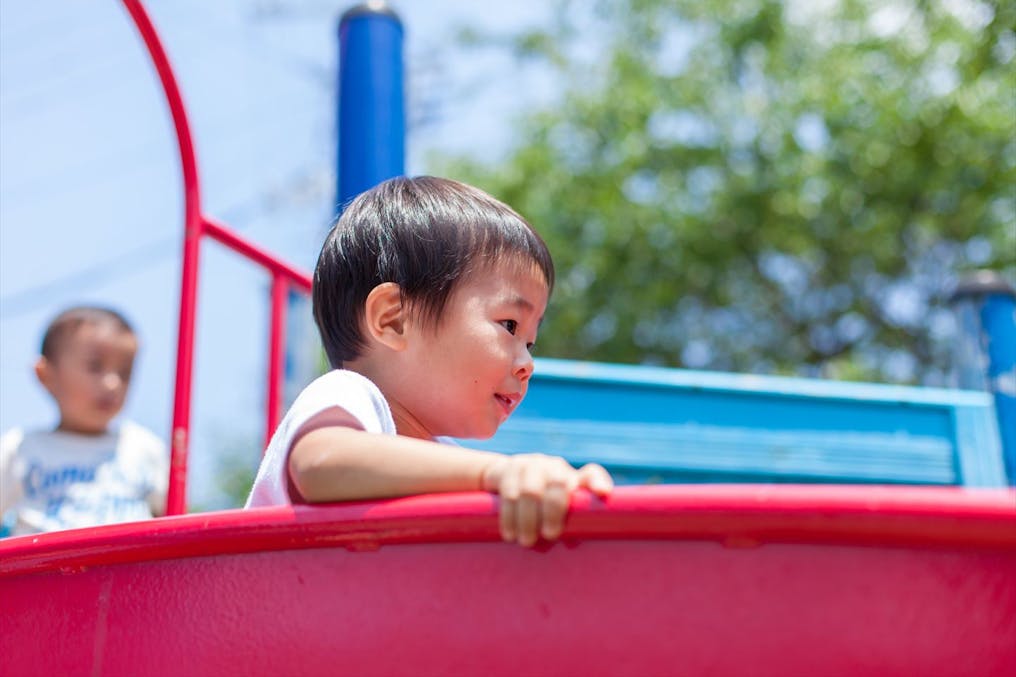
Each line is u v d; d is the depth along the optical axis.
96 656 0.81
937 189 8.29
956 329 2.62
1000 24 7.69
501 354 1.10
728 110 8.73
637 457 2.31
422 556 0.73
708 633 0.67
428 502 0.71
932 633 0.66
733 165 8.69
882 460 2.46
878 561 0.67
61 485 2.50
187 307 1.66
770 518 0.65
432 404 1.10
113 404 2.60
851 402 2.48
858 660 0.66
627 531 0.68
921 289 8.69
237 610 0.77
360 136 1.84
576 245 8.52
